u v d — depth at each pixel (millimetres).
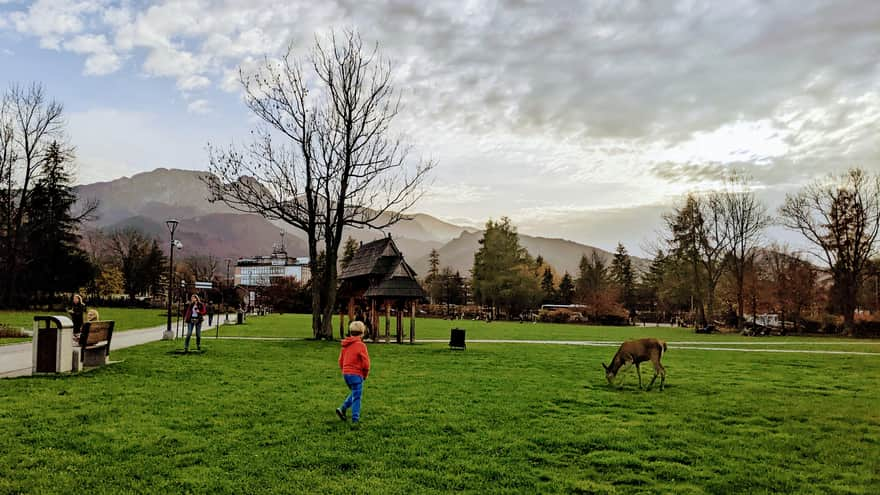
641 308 120375
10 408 11125
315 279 32812
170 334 30922
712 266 70562
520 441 9688
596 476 8109
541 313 86562
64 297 75125
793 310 60406
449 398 13516
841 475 8352
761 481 8000
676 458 9031
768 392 15727
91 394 12758
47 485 7188
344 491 7223
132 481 7414
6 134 61656
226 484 7363
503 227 98938
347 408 10844
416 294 31812
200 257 184875
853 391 16266
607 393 14938
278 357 21875
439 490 7336
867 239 56219
